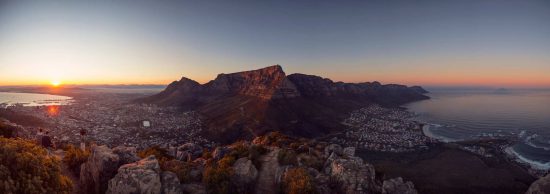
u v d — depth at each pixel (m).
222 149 47.75
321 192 32.38
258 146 48.72
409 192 35.75
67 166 31.61
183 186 29.17
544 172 118.38
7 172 18.34
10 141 21.62
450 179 108.50
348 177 33.94
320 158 46.31
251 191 34.03
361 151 161.25
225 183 31.00
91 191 25.70
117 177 23.31
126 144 153.12
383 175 43.97
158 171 25.28
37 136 45.62
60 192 20.69
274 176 38.28
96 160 26.25
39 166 20.20
